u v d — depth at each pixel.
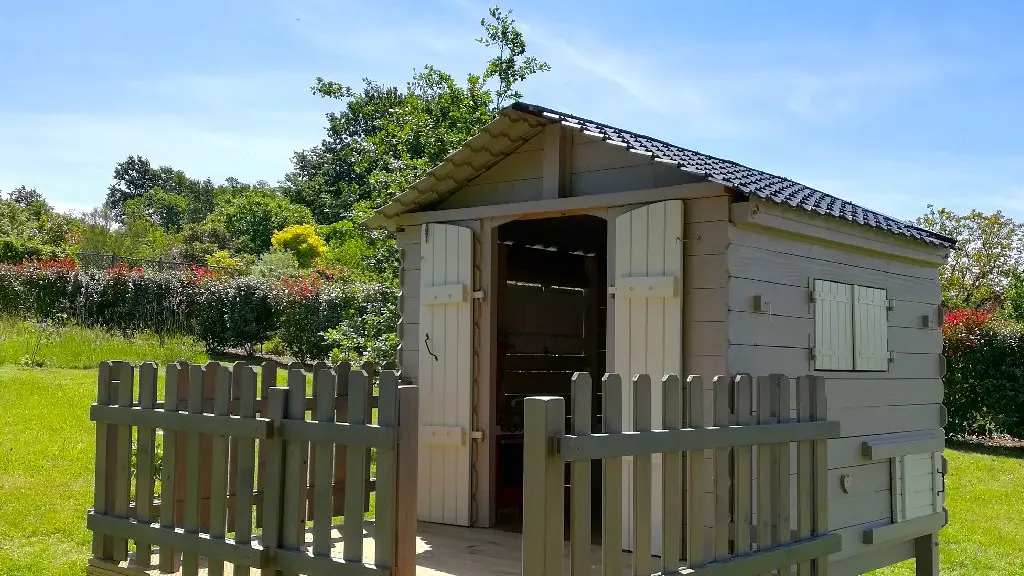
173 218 74.62
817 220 5.67
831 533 5.02
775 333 5.35
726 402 4.35
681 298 5.14
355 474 3.84
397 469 3.72
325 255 31.80
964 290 23.34
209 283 19.23
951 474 12.98
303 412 4.06
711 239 5.08
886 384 6.48
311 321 18.47
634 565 3.76
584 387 3.55
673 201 5.20
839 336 5.96
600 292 8.41
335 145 53.34
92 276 19.14
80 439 10.38
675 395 4.03
